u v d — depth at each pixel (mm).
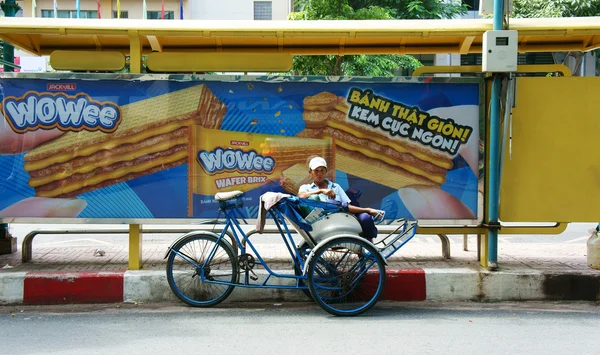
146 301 6094
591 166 6453
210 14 24266
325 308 5605
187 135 6371
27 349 4625
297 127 6434
